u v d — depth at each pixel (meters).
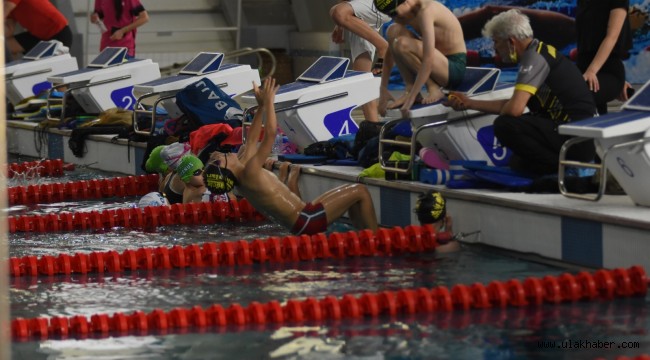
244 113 30.17
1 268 5.71
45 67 47.41
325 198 23.58
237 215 27.55
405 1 27.03
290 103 31.09
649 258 17.73
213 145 29.66
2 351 5.70
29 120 44.94
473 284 17.03
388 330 15.33
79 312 17.09
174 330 15.68
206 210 27.25
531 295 16.94
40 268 20.67
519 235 20.83
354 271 20.06
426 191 23.39
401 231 21.84
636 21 43.03
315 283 19.00
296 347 14.45
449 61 26.91
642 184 19.02
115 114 40.19
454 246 21.97
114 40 46.91
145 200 28.08
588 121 19.39
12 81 47.03
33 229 26.44
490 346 14.20
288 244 21.61
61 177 37.12
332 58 32.34
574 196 20.12
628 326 15.18
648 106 19.42
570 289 17.03
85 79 41.75
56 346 14.82
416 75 28.05
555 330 15.04
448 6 47.56
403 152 26.48
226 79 37.66
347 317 16.28
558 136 22.02
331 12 34.75
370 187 25.75
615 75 25.61
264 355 14.06
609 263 18.66
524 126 22.03
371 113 32.75
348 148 29.42
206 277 19.97
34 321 15.68
